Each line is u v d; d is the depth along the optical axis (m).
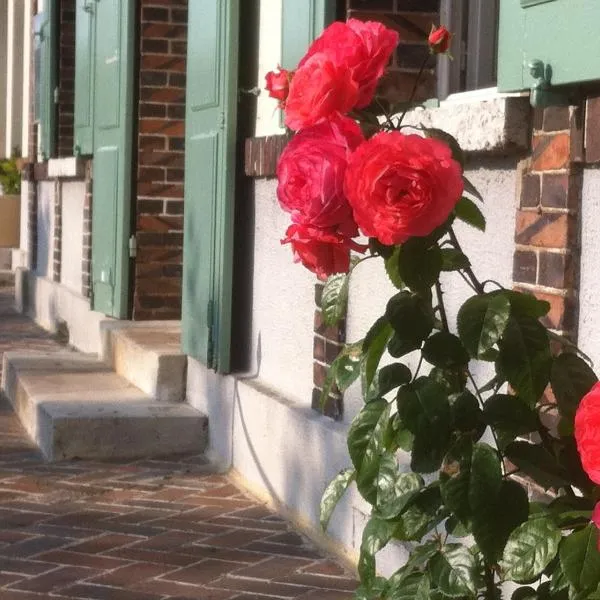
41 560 5.68
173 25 9.81
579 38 3.77
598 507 2.36
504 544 2.80
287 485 6.48
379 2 5.90
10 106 19.92
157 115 9.86
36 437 8.20
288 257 6.86
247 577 5.47
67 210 12.80
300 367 6.69
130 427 7.77
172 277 10.02
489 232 4.66
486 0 5.89
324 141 2.63
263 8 7.34
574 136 3.93
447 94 5.88
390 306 2.90
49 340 12.64
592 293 3.92
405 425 2.84
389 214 2.52
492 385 3.04
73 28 13.05
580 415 2.36
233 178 7.49
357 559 5.61
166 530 6.20
